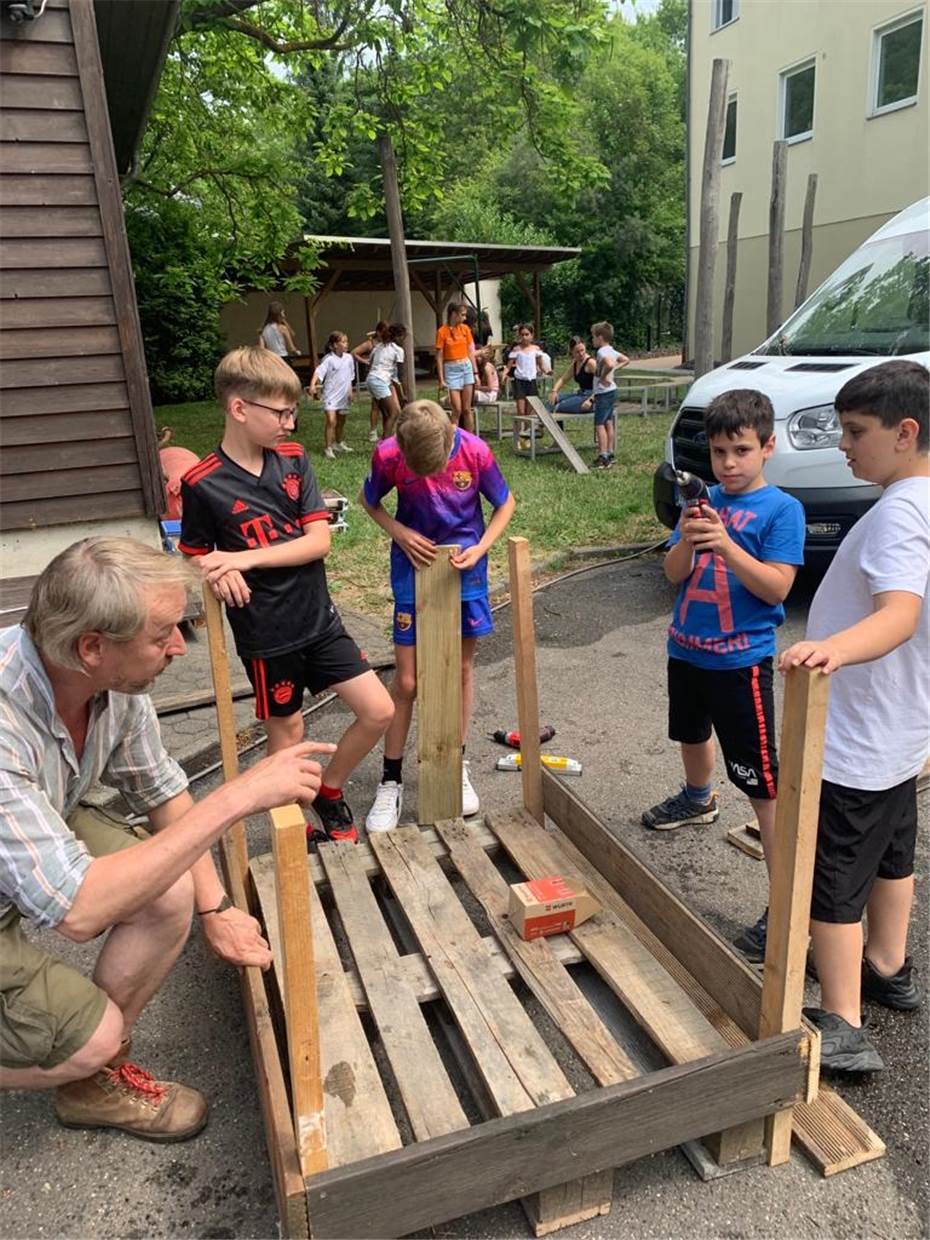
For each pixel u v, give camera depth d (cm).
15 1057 179
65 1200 187
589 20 909
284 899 145
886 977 227
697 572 263
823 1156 186
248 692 432
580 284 3130
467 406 1154
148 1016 237
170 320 1908
